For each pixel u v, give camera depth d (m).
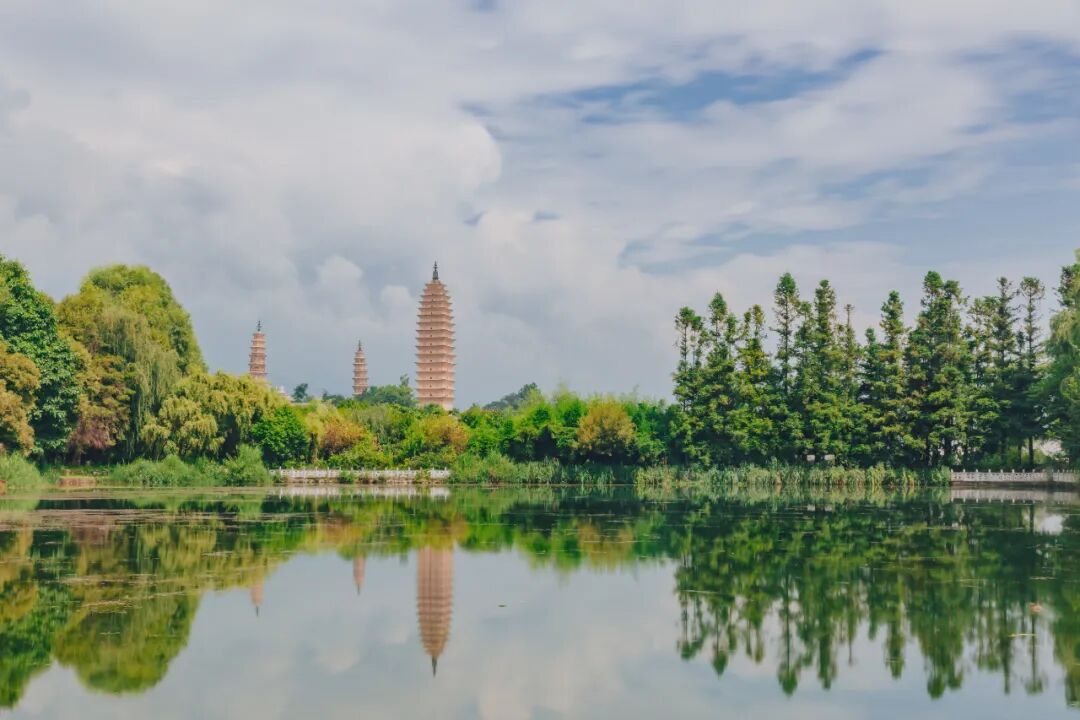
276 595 28.83
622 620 26.31
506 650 23.06
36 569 32.62
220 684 20.08
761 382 91.56
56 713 18.28
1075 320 70.94
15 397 62.91
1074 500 67.62
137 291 99.56
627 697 19.77
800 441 88.56
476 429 110.06
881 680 21.12
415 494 75.81
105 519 49.09
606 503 65.38
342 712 18.52
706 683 20.78
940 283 88.81
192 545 39.12
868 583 31.69
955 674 21.61
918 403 87.56
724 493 77.94
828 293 90.69
